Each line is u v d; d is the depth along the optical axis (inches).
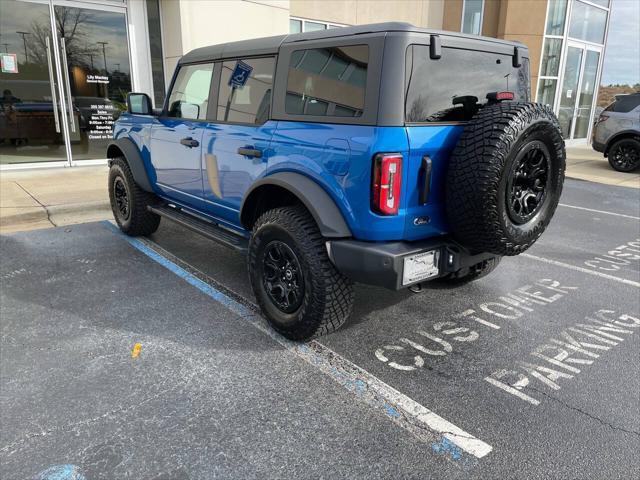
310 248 120.6
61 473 86.9
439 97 114.7
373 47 108.0
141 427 98.8
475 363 125.2
